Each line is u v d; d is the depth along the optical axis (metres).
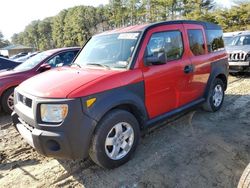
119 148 3.41
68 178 3.31
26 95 3.26
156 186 3.06
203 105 5.26
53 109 2.93
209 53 5.04
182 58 4.32
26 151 4.15
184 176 3.23
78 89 3.00
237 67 8.95
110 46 4.04
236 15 44.25
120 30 4.23
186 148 3.92
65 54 6.91
